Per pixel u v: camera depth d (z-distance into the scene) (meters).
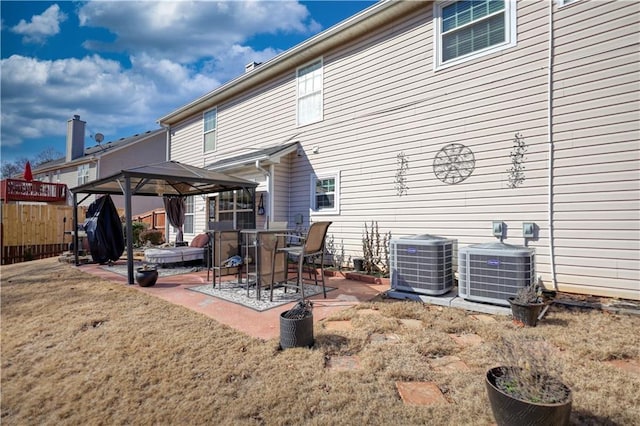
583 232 4.59
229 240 6.00
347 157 7.41
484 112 5.50
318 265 7.74
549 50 4.90
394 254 5.14
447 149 5.89
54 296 5.21
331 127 7.75
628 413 2.10
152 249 8.36
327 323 3.87
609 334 3.29
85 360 3.01
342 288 5.70
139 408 2.31
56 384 2.65
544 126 4.92
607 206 4.42
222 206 10.07
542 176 4.92
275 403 2.30
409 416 2.15
